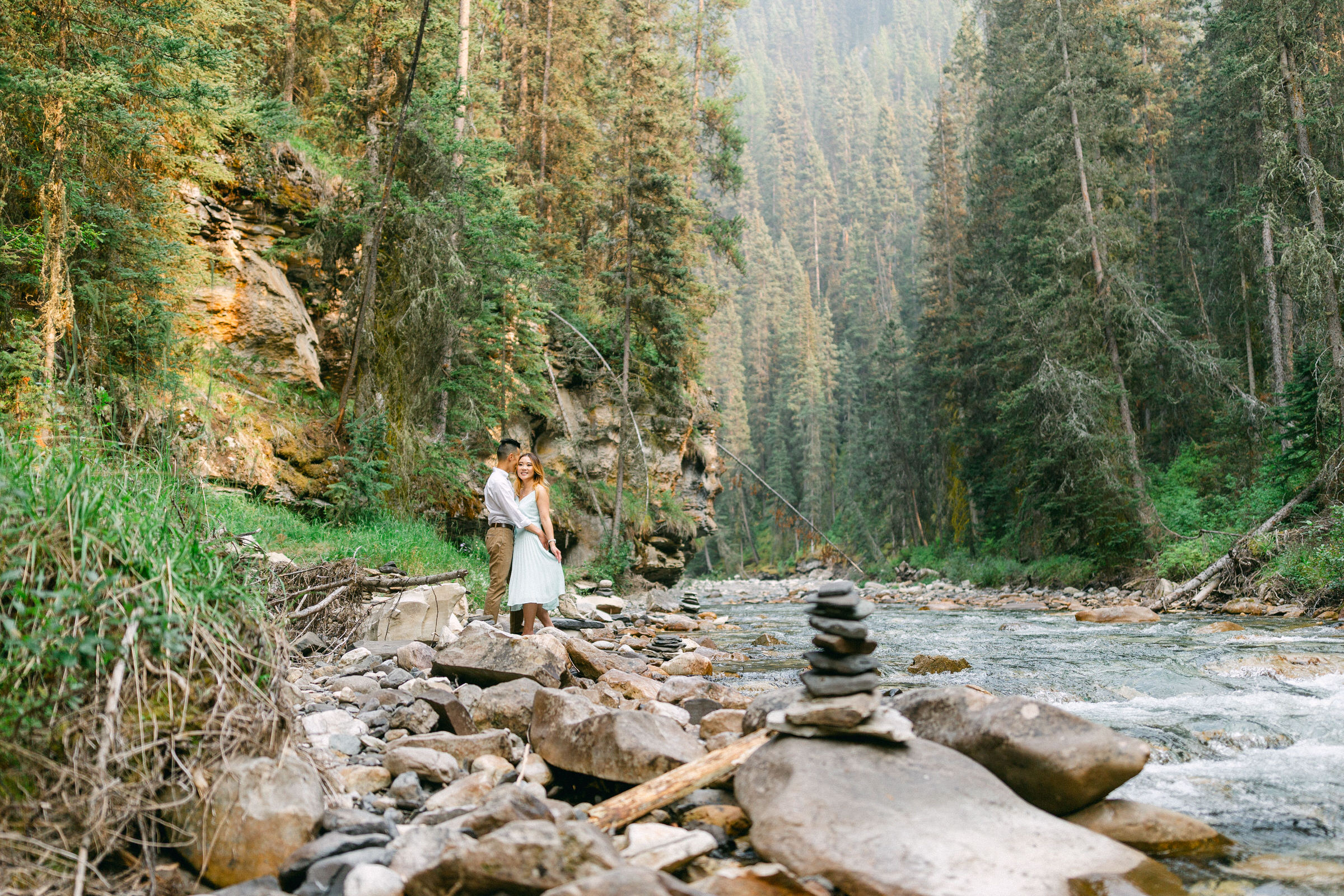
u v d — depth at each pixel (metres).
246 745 2.91
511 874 2.35
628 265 23.02
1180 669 7.24
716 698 5.64
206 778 2.73
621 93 24.03
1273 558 15.99
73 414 4.70
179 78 10.45
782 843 2.72
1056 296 27.30
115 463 3.96
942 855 2.58
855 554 57.12
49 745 2.54
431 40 16.08
